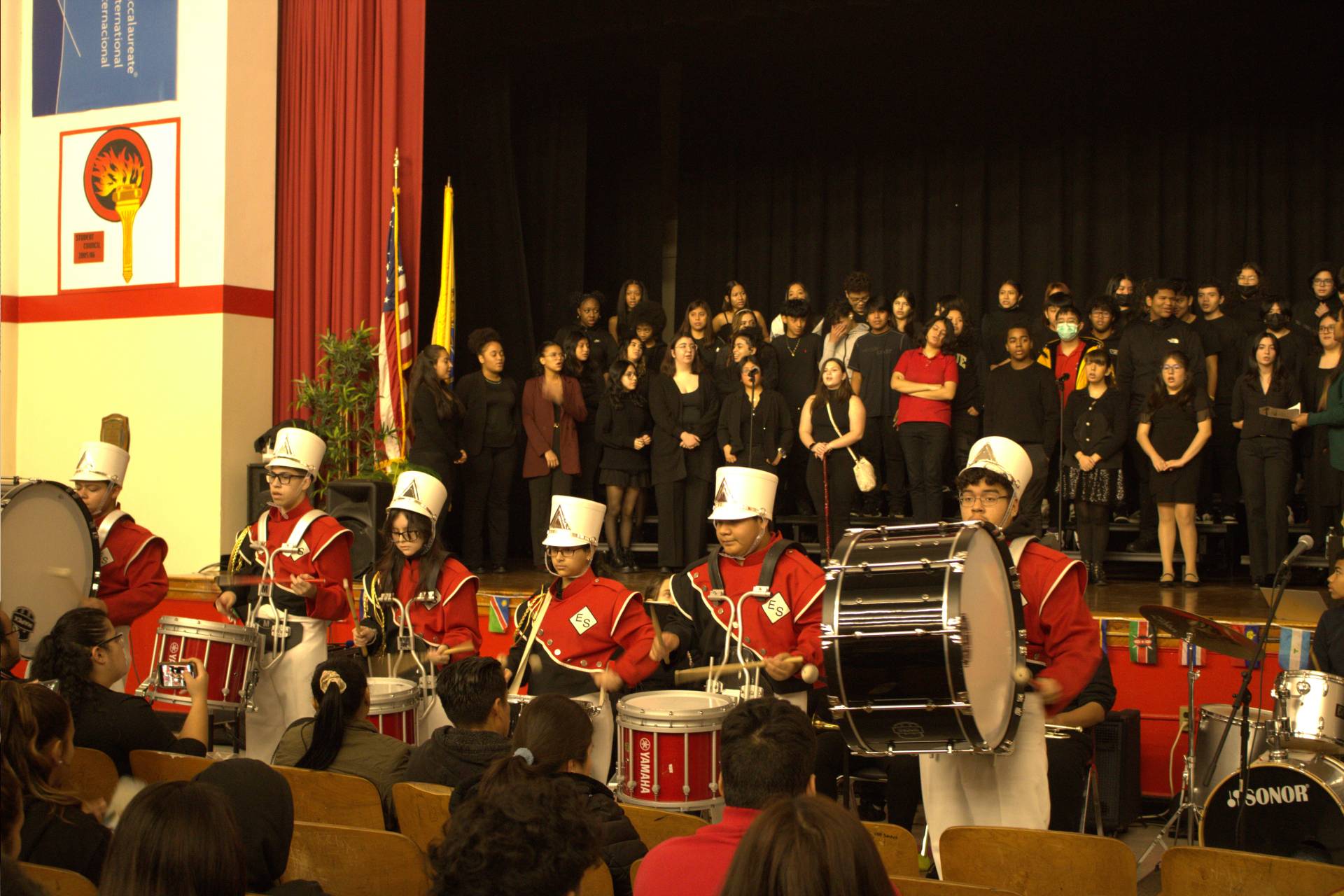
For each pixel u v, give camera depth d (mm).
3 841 2572
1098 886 3379
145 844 2287
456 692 4422
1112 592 8844
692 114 15156
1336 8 12375
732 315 12141
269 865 3002
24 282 11727
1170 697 7449
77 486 6945
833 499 9773
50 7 11641
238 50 11070
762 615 5508
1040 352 10812
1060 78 13781
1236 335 10180
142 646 10492
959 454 10570
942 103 14266
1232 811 5223
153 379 11180
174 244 11117
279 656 6535
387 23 11188
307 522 6699
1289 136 13094
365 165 11250
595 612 6164
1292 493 9461
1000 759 4238
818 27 13328
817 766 5887
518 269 13156
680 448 10406
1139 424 9312
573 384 11094
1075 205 13820
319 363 10992
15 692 3387
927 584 3711
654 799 5027
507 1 12883
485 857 2127
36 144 11680
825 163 14766
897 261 14555
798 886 1942
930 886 2994
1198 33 12953
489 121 13211
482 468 10797
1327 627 6082
